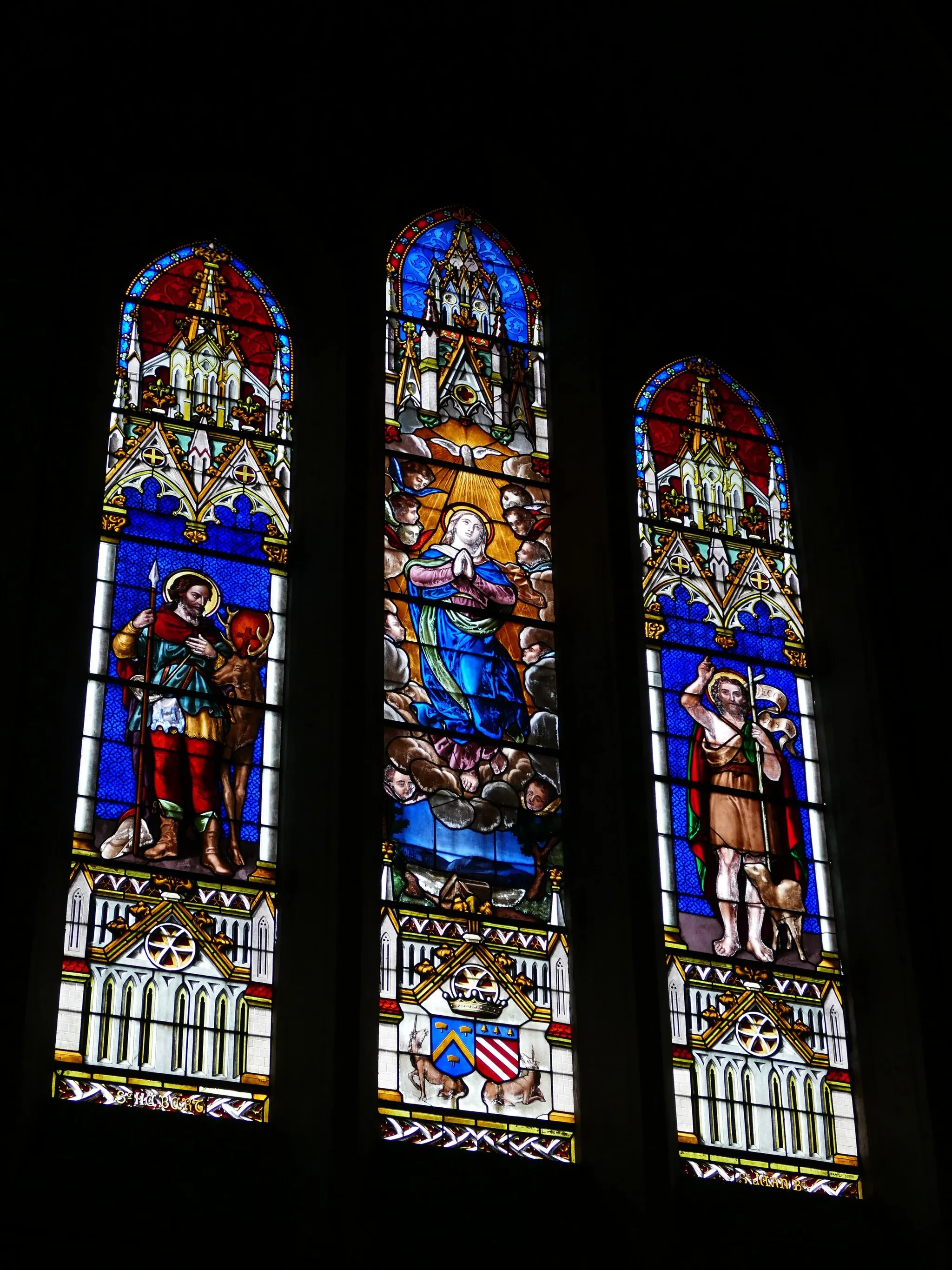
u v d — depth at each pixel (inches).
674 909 406.3
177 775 382.3
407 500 432.1
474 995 381.7
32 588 369.7
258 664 401.4
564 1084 380.5
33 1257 314.2
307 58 458.0
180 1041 357.1
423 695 410.3
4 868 342.6
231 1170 343.6
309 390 435.2
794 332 477.1
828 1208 382.9
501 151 467.5
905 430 470.6
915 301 480.1
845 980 413.4
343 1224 335.3
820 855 427.5
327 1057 351.6
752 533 464.1
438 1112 366.9
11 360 390.9
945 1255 372.5
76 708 374.3
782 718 441.4
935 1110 387.2
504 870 397.7
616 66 472.4
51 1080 342.0
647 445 465.7
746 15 452.4
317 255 443.5
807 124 468.4
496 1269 343.9
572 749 414.9
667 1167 362.9
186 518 411.5
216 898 373.4
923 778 425.7
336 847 370.9
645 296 464.1
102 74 434.9
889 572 450.3
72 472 386.9
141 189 433.1
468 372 457.1
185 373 429.7
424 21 469.4
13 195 410.6
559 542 438.9
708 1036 394.6
